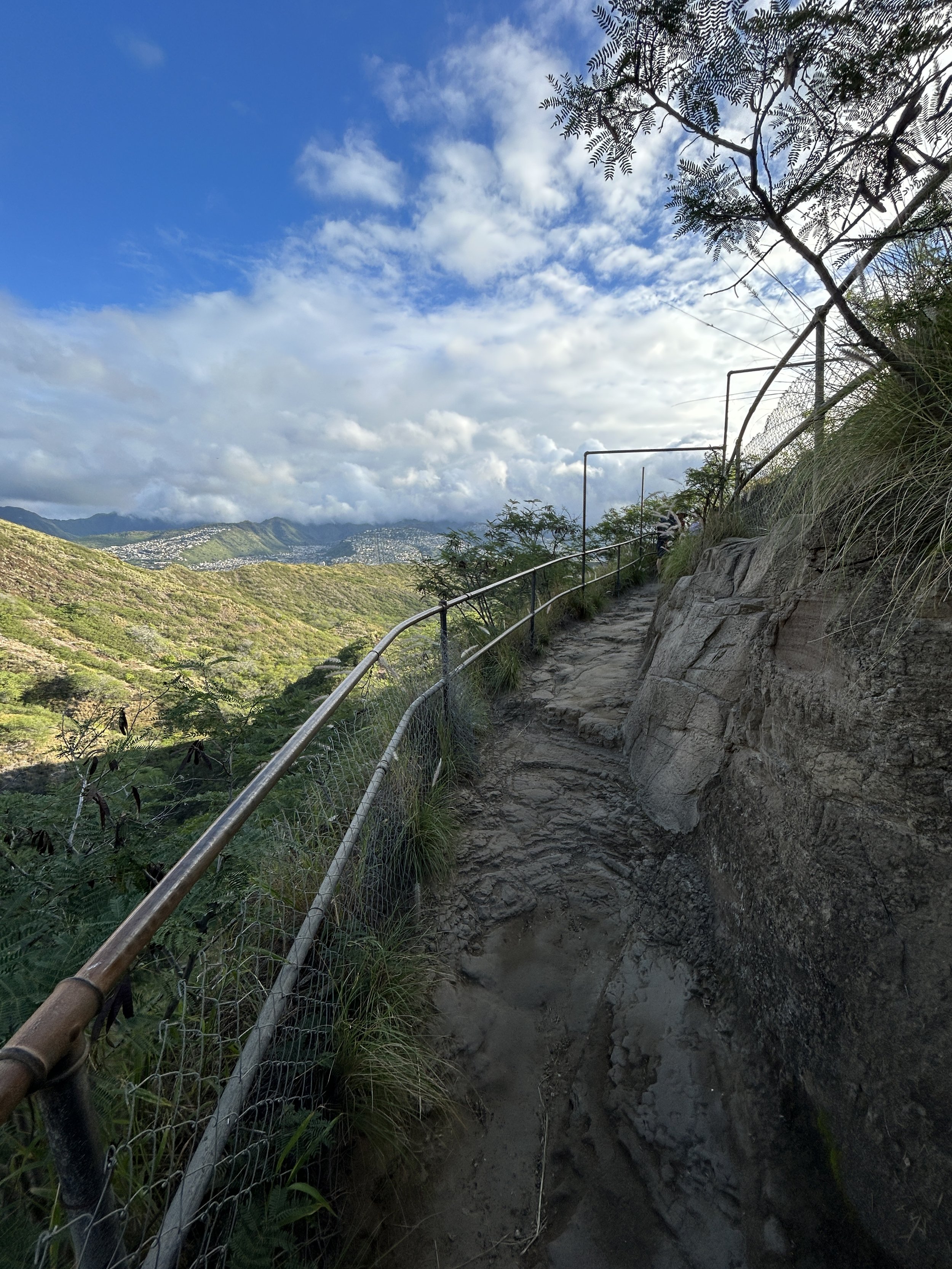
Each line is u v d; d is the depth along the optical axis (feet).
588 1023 7.89
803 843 6.74
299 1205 4.72
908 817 5.36
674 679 12.29
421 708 12.44
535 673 19.93
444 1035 7.60
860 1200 5.16
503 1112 6.87
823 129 5.58
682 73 5.45
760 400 10.55
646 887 10.05
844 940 5.88
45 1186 3.70
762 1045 6.94
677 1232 5.65
